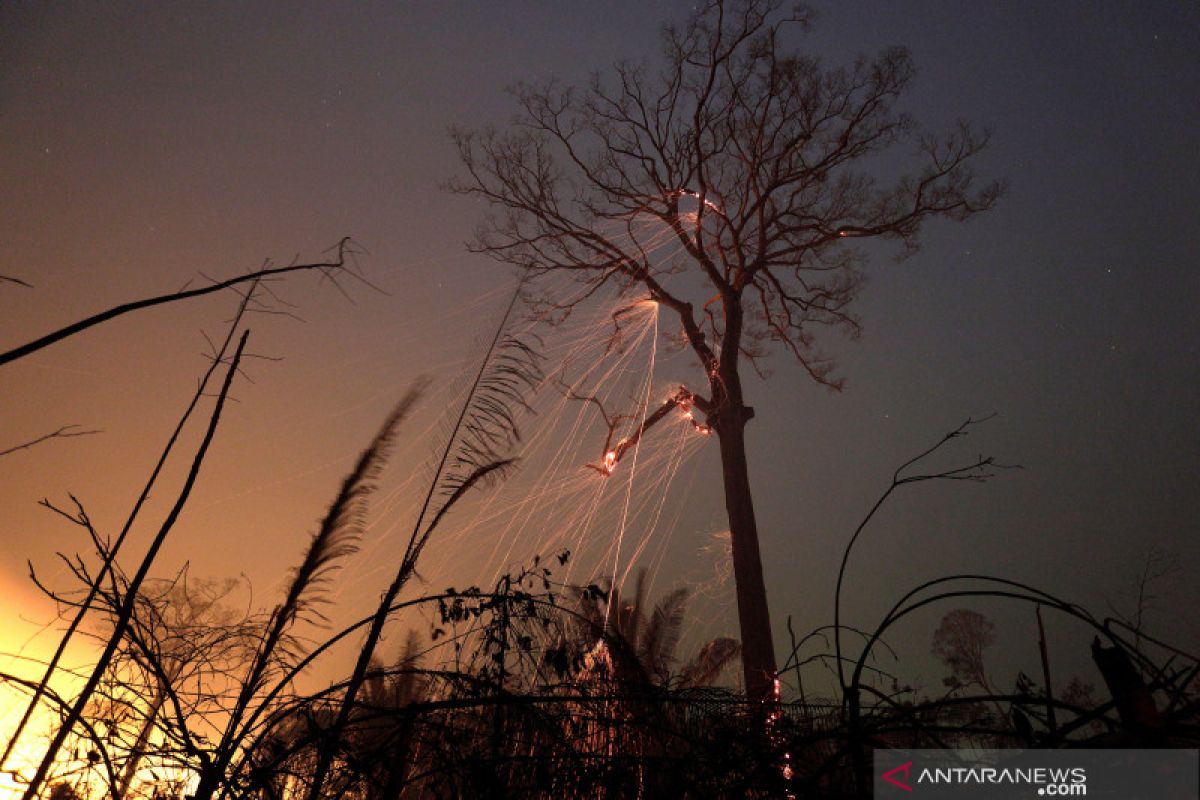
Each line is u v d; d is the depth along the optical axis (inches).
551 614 113.9
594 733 96.6
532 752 92.1
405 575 104.1
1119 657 73.7
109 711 105.3
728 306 630.5
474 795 85.2
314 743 89.6
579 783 84.7
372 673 93.0
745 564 516.7
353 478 120.0
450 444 118.3
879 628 78.8
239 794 87.3
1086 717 67.6
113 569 98.9
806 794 73.7
